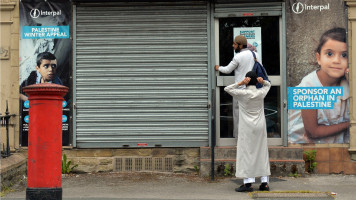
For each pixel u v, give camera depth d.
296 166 7.48
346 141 7.74
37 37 7.94
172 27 7.91
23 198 6.20
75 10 7.93
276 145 7.83
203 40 7.89
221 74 7.89
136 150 7.97
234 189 6.71
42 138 4.59
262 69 6.86
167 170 7.93
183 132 7.91
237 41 6.98
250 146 6.42
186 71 7.91
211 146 7.59
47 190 4.57
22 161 7.48
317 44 7.74
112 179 7.46
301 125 7.77
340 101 7.73
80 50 7.95
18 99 7.96
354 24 7.72
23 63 7.93
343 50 7.70
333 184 7.04
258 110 6.44
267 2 7.77
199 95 7.89
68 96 7.94
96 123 7.95
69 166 7.94
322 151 7.77
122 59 7.94
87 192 6.54
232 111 7.89
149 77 7.94
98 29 7.94
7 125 7.37
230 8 7.82
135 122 7.94
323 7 7.74
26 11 7.95
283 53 7.75
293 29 7.77
